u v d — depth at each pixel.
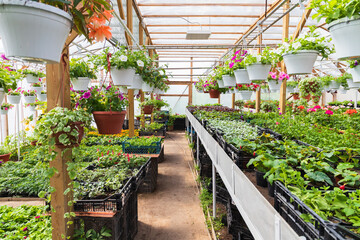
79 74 2.85
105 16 1.07
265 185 1.76
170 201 4.03
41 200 3.51
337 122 4.37
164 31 7.94
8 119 6.88
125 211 2.52
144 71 2.98
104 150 4.48
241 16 6.34
